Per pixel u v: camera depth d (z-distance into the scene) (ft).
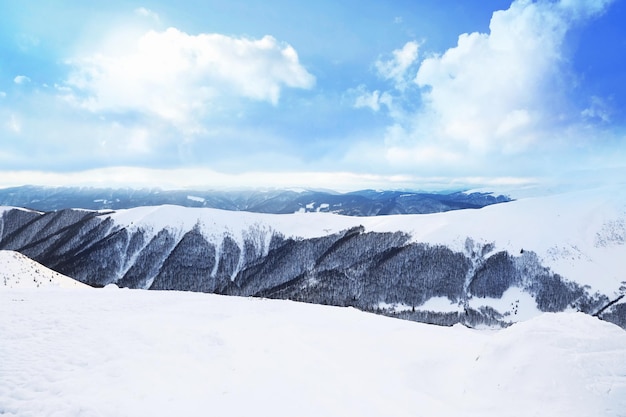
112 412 31.81
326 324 67.72
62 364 42.75
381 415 33.71
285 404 34.71
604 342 38.55
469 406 36.68
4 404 32.99
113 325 59.62
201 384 38.68
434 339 59.16
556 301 452.76
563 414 32.04
